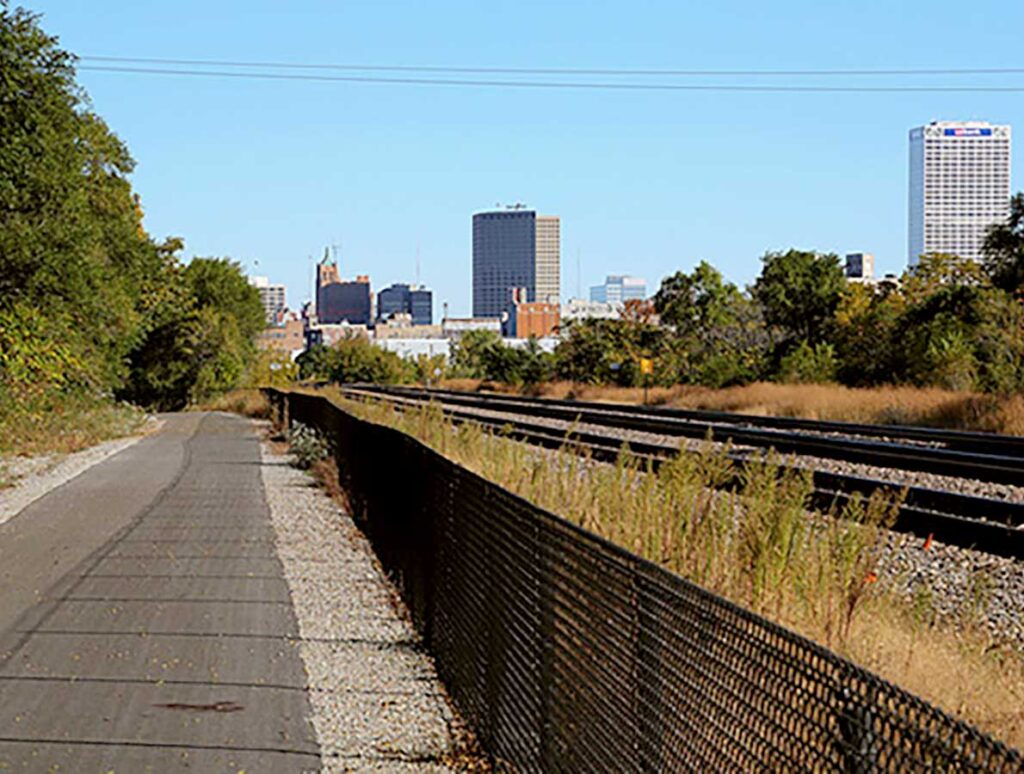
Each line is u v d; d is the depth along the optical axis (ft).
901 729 10.10
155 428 156.25
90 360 155.74
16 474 82.84
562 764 18.74
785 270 246.06
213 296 339.98
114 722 25.05
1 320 111.96
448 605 28.94
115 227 179.01
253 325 350.23
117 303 169.07
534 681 20.49
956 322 142.20
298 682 28.37
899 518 41.93
